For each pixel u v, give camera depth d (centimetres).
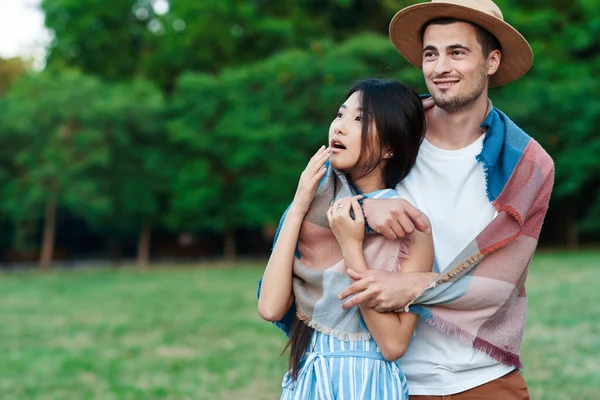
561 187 2388
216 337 927
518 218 228
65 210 2650
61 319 1131
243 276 1888
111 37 2733
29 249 2588
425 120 249
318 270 228
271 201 2225
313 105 2203
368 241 228
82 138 2066
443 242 247
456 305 228
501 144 241
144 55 2759
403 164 239
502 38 240
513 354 239
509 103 2197
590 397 571
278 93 2200
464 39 236
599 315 977
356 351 224
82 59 2780
